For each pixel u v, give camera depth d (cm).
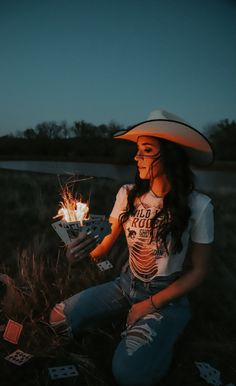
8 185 938
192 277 225
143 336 216
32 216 588
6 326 269
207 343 269
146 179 234
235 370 246
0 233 498
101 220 224
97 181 1045
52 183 967
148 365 212
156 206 227
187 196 222
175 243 221
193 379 234
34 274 329
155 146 221
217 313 308
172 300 225
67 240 225
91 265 357
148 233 227
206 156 232
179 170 221
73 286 322
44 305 300
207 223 223
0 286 332
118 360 214
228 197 933
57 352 248
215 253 446
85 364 237
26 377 229
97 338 268
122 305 252
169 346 219
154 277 231
